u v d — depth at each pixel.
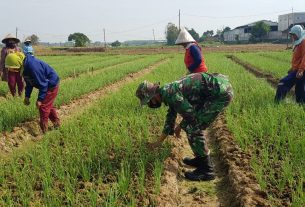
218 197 5.95
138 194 5.46
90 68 24.47
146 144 7.45
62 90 13.81
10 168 6.33
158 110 10.06
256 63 24.61
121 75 19.14
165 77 17.11
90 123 8.84
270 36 99.31
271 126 8.08
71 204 5.07
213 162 7.45
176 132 6.52
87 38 91.69
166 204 5.39
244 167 6.45
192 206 5.69
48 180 5.70
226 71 19.81
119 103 11.12
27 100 8.51
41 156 6.66
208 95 6.06
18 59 12.45
